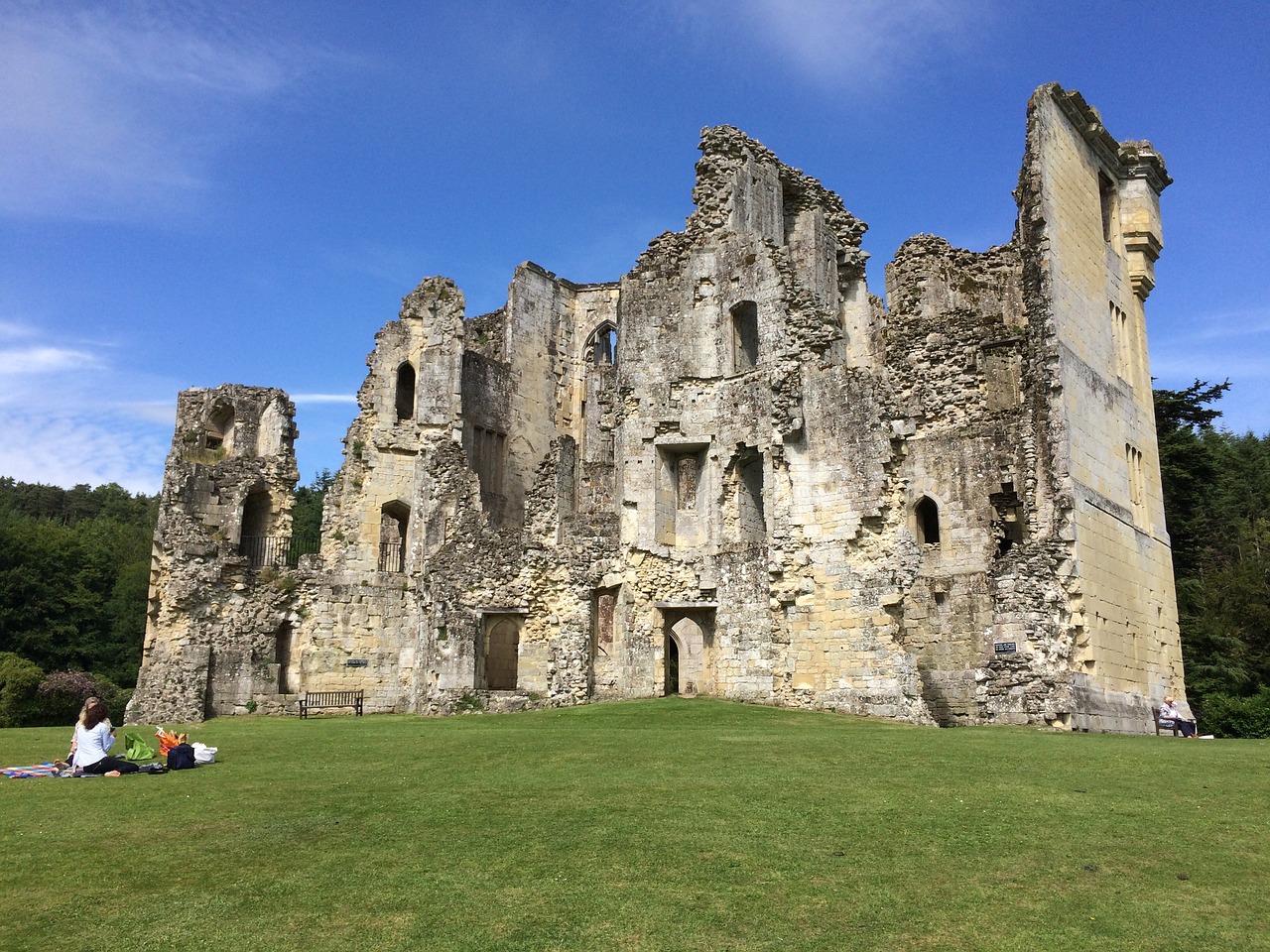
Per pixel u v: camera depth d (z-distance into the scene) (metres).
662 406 43.03
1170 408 58.28
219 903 10.27
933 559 42.59
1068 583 35.19
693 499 43.12
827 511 35.78
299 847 12.21
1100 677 35.66
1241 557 67.75
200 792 15.52
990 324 47.44
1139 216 46.69
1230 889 10.95
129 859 11.73
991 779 16.31
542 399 58.25
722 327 43.00
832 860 11.75
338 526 45.53
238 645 40.62
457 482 43.56
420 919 9.87
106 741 17.75
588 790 15.34
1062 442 36.41
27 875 11.16
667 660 40.59
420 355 48.41
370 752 20.53
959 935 9.63
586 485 48.41
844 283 48.06
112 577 77.12
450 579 37.72
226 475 43.41
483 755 19.50
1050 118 40.38
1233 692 50.91
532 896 10.50
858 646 34.06
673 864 11.55
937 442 43.28
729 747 20.36
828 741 21.66
